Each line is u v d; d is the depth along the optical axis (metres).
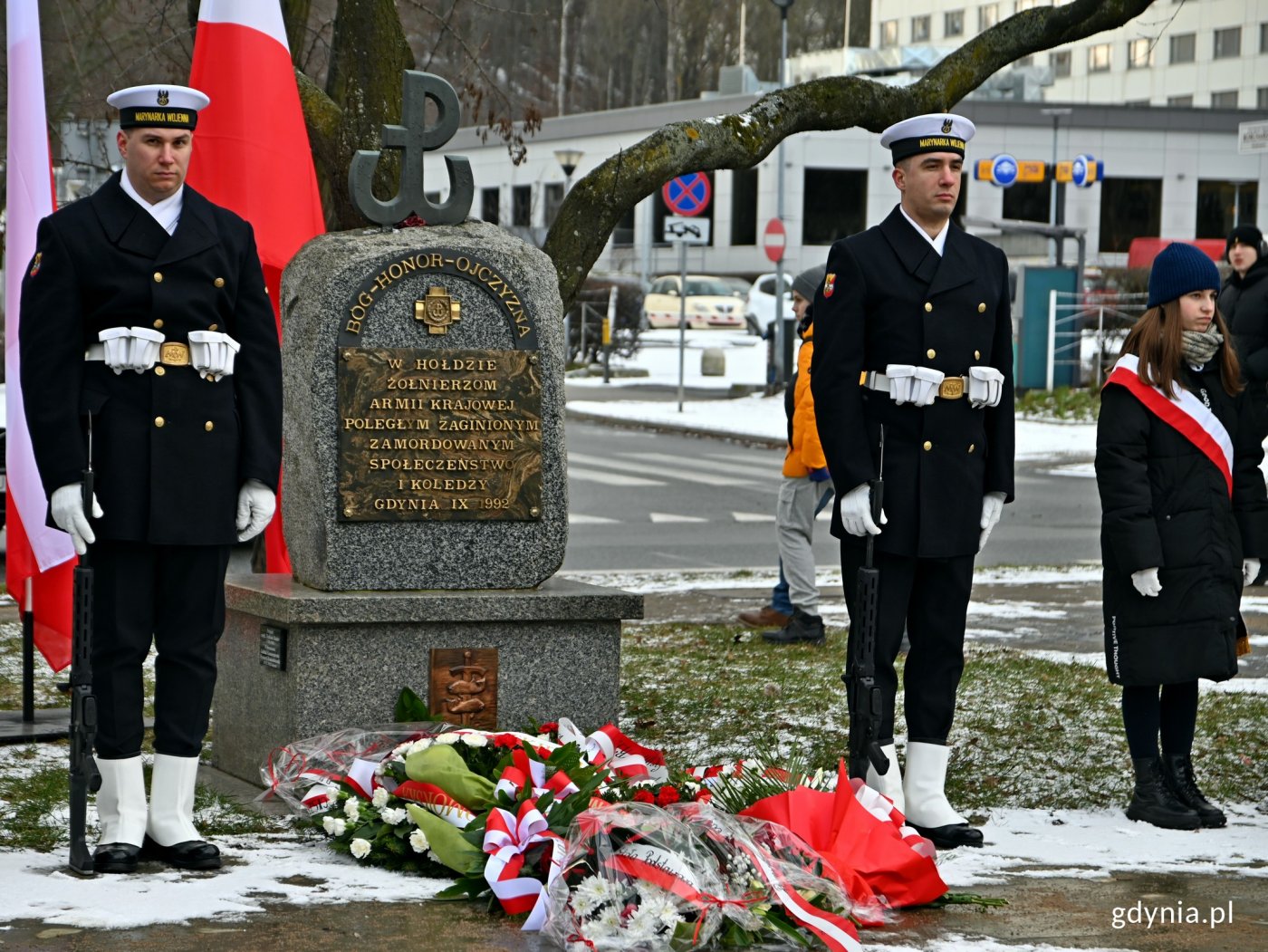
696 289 45.47
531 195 45.19
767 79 53.72
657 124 42.31
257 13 7.60
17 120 7.16
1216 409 6.07
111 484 5.09
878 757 5.36
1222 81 64.56
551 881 4.44
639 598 6.27
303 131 7.73
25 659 7.34
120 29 13.43
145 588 5.20
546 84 41.00
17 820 5.62
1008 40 8.80
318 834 5.52
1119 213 47.31
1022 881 5.09
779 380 30.58
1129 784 6.53
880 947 4.32
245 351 5.29
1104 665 9.09
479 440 6.26
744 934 4.34
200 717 5.25
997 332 5.84
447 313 6.22
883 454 5.70
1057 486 19.92
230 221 5.30
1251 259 10.62
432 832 4.88
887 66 46.12
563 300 7.95
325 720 6.01
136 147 5.09
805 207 46.81
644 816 4.46
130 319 5.10
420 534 6.22
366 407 6.14
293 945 4.21
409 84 6.41
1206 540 5.98
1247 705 7.94
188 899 4.62
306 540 6.23
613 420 26.94
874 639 5.43
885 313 5.69
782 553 9.84
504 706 6.19
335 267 6.14
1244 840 5.72
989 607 11.41
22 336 5.08
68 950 4.12
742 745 7.00
